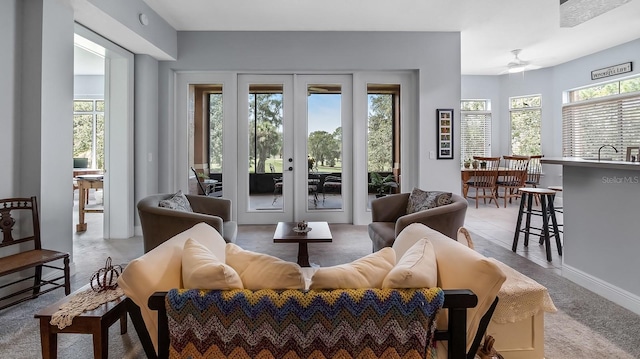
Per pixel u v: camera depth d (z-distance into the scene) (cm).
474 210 626
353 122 493
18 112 268
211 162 489
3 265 218
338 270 117
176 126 485
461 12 413
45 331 143
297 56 468
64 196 293
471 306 116
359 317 109
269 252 364
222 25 447
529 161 699
